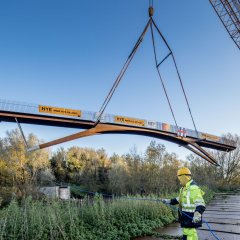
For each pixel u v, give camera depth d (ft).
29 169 204.64
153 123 171.73
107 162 296.92
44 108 141.08
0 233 20.81
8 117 135.33
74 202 30.86
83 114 148.87
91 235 24.77
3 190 115.44
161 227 34.94
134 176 177.06
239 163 217.77
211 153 221.66
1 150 209.05
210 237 28.89
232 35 92.22
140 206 35.60
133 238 29.17
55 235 22.66
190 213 17.78
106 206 31.04
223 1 87.10
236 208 56.18
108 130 153.79
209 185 136.26
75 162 277.03
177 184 123.75
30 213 23.63
